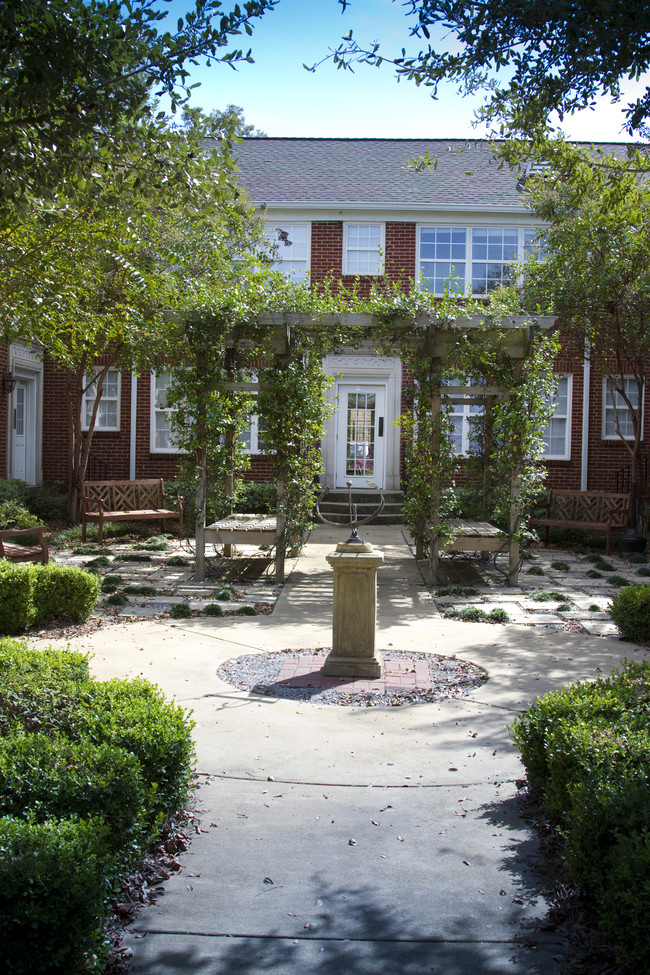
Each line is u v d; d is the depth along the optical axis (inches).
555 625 326.3
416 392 449.1
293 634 305.7
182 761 149.2
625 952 105.0
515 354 409.7
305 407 410.3
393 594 392.8
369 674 246.5
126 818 124.2
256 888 128.7
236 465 488.7
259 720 206.5
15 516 560.4
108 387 727.1
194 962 110.0
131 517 538.9
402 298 402.9
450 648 285.9
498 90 228.1
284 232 675.4
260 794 163.3
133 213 253.6
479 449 566.9
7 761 127.0
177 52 174.9
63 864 100.7
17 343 657.6
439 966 109.7
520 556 443.5
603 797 118.0
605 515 563.8
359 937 116.0
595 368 639.8
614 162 289.7
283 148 807.7
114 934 116.2
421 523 484.7
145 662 260.1
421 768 176.9
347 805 158.7
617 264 484.7
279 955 111.7
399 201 698.8
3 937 96.9
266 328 409.7
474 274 702.5
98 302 417.4
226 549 484.1
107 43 164.2
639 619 294.4
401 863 136.6
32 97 165.5
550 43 193.9
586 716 149.0
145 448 724.0
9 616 292.5
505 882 131.0
